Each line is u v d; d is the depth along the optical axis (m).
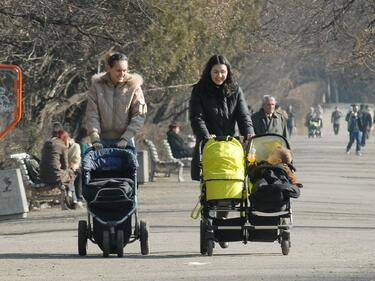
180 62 97.75
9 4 74.69
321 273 30.61
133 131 36.25
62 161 65.69
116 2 81.06
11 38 78.50
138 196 74.19
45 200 65.94
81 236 36.78
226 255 37.28
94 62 87.19
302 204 66.25
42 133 89.81
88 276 30.64
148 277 29.98
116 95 36.44
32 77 87.25
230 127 37.62
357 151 141.25
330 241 43.03
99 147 36.00
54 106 91.75
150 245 41.41
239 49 111.06
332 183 88.56
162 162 92.19
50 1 75.81
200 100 37.38
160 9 83.38
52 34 78.25
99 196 35.72
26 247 41.78
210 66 37.25
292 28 126.25
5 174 54.94
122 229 36.25
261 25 124.06
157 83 99.12
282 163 36.81
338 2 106.75
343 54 125.50
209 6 93.56
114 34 83.06
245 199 36.00
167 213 59.84
